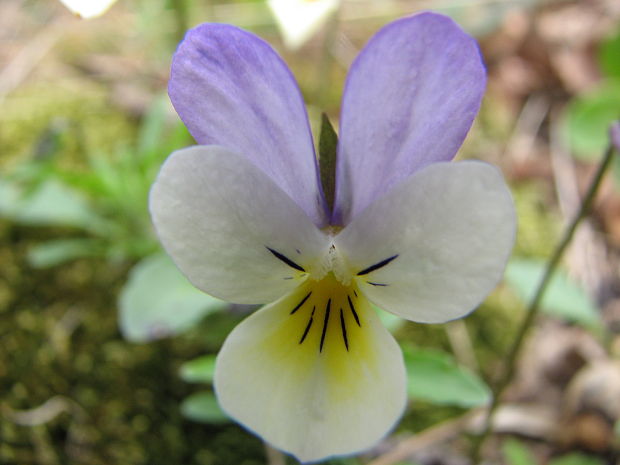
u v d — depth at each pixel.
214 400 0.05
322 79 0.08
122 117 0.08
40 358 0.06
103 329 0.06
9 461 0.06
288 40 0.07
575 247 0.08
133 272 0.06
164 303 0.05
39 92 0.08
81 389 0.06
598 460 0.06
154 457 0.06
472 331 0.07
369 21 0.10
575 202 0.08
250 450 0.06
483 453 0.06
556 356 0.07
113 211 0.07
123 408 0.06
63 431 0.06
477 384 0.05
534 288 0.06
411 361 0.05
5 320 0.06
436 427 0.06
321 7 0.07
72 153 0.07
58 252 0.06
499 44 0.10
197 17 0.09
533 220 0.08
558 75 0.10
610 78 0.09
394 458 0.06
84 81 0.08
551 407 0.07
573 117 0.08
